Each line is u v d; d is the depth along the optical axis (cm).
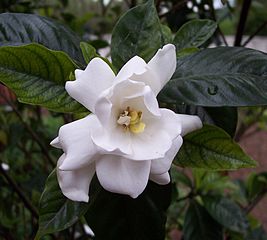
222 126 24
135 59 18
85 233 46
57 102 20
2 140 52
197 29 26
